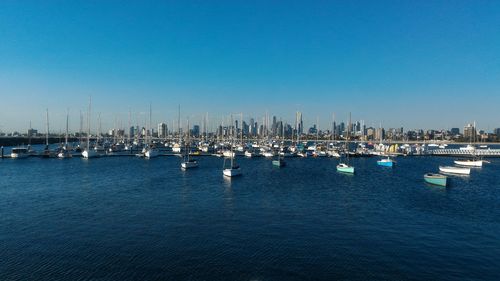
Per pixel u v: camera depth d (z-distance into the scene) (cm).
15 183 9081
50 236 4616
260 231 4912
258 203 6756
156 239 4528
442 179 9262
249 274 3522
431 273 3594
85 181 9519
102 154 17450
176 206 6438
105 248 4188
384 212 6088
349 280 3422
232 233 4809
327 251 4156
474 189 8788
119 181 9562
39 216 5638
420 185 9356
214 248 4216
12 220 5384
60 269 3588
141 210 6100
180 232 4831
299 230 4978
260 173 11838
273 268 3669
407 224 5312
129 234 4722
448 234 4841
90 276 3431
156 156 17662
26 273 3491
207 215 5788
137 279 3378
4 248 4169
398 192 8200
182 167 12612
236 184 9200
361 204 6750
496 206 6656
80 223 5231
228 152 18275
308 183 9544
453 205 6725
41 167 12875
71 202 6731
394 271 3628
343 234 4809
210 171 12044
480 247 4341
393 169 13612
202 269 3625
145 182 9419
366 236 4728
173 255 3984
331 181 9994
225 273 3538
